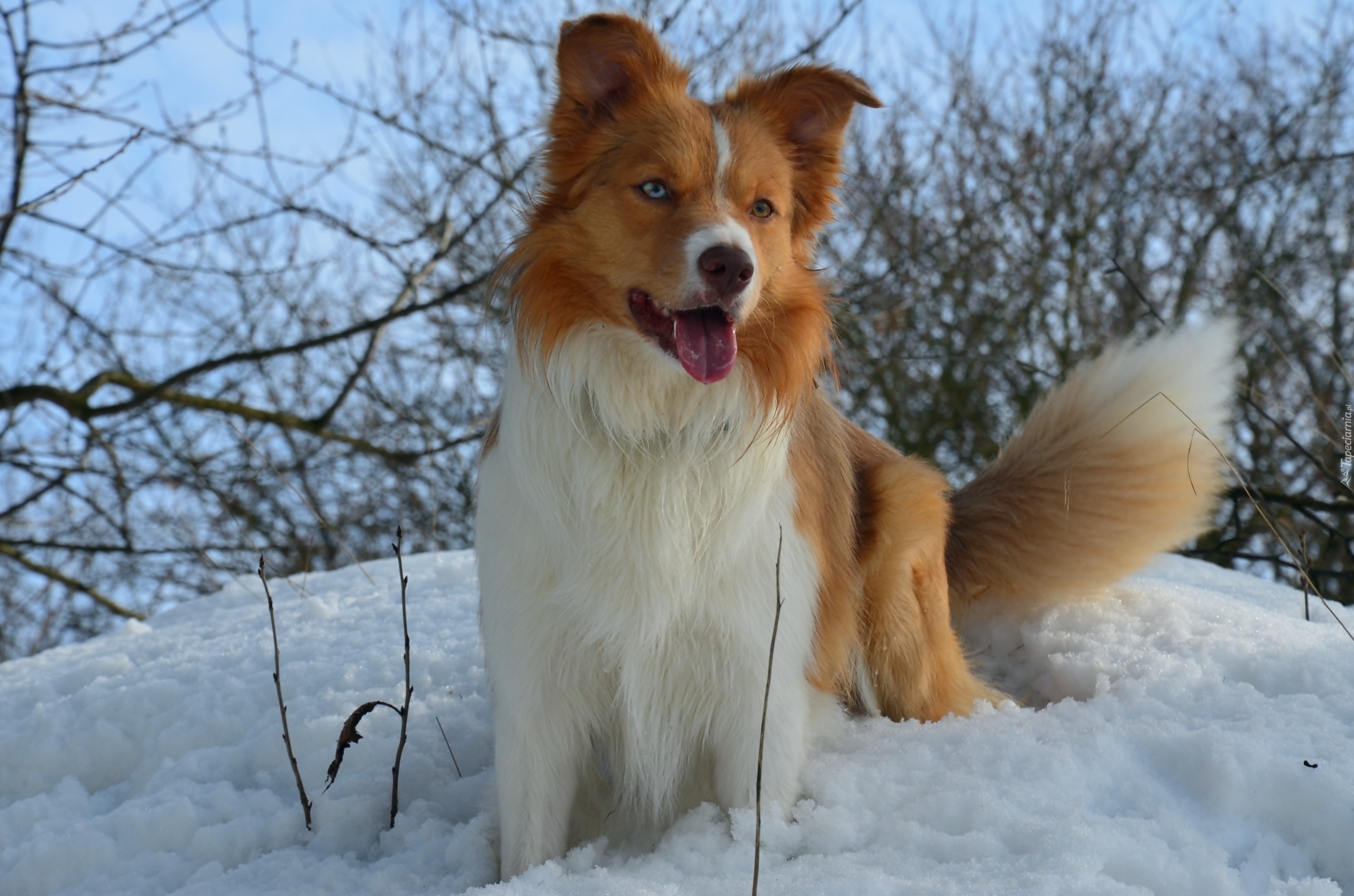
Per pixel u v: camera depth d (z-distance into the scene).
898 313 10.75
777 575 2.78
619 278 3.13
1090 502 4.62
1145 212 12.44
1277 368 10.52
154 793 3.58
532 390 3.15
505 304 3.40
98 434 8.74
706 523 3.10
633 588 3.09
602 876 2.71
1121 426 4.60
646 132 3.24
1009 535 4.75
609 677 3.24
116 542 9.60
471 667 4.33
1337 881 2.67
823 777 3.21
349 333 8.88
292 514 10.43
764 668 3.13
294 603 5.32
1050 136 12.26
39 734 3.99
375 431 10.74
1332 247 12.24
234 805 3.45
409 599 5.15
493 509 3.21
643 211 3.15
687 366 2.98
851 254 11.69
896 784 3.11
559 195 3.35
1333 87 12.46
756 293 3.08
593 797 3.51
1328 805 2.78
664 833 3.31
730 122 3.36
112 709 4.08
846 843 2.90
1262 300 11.55
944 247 11.86
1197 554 7.45
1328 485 8.49
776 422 3.21
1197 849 2.62
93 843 3.27
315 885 2.98
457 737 3.88
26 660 4.99
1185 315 11.56
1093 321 11.61
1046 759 3.06
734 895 2.58
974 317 11.64
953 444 11.41
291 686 4.17
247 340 10.43
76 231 7.40
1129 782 3.00
